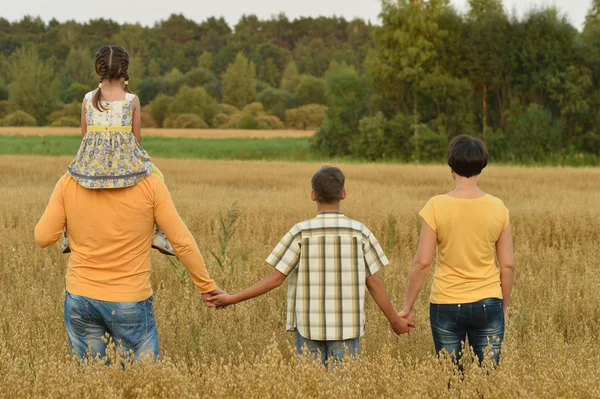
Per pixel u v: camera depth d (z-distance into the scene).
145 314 4.51
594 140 60.34
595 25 65.44
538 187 26.56
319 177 4.64
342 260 4.61
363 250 4.67
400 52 64.88
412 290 4.87
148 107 170.75
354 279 4.62
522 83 63.41
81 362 4.20
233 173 36.91
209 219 14.13
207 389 4.09
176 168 41.97
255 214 14.87
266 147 83.69
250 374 4.08
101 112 4.35
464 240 4.70
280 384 3.96
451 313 4.73
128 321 4.42
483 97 65.75
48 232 4.41
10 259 9.39
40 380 4.07
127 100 4.41
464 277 4.72
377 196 20.47
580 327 6.65
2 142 92.50
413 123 64.44
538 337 6.00
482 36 63.75
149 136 120.44
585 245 11.69
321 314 4.60
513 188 26.33
